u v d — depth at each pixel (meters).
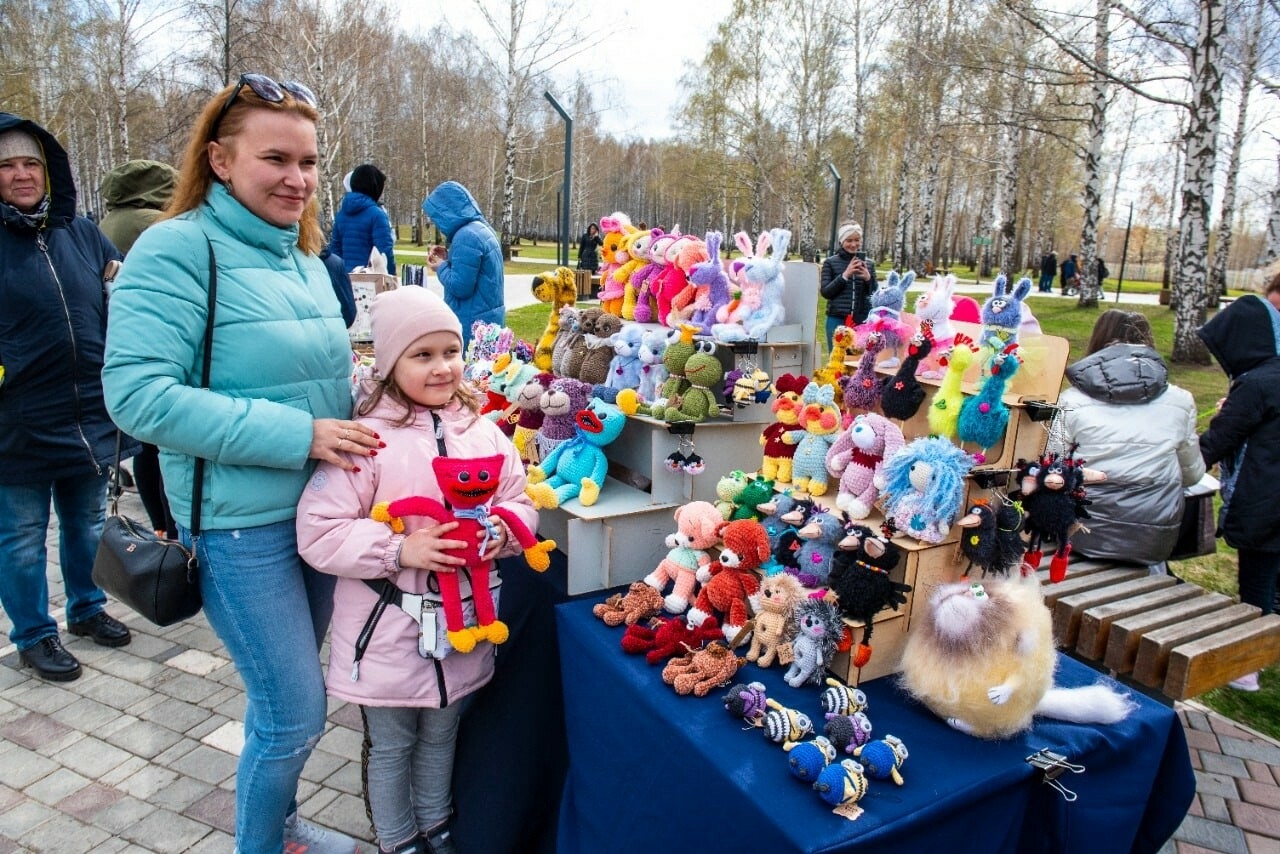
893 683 1.89
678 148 38.31
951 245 45.50
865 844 1.34
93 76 25.22
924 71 18.27
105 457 3.25
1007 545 1.89
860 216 40.97
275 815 1.90
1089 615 2.65
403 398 1.89
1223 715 3.29
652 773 1.74
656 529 2.48
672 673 1.82
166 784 2.66
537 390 2.67
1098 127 17.23
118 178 4.22
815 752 1.47
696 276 2.77
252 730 1.87
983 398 1.93
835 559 1.86
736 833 1.47
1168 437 3.08
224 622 1.75
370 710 1.92
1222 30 10.57
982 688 1.59
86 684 3.25
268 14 18.64
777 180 33.09
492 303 4.92
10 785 2.64
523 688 2.32
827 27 28.53
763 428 2.68
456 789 2.23
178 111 18.81
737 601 2.04
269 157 1.65
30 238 2.94
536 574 2.49
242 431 1.60
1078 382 3.25
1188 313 11.38
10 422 2.96
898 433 2.06
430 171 35.09
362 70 23.47
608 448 2.91
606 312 3.21
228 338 1.66
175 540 1.83
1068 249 54.19
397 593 1.82
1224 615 2.69
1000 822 1.59
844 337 2.36
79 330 3.06
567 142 9.53
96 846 2.38
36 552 3.19
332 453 1.70
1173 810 1.93
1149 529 3.10
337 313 1.92
